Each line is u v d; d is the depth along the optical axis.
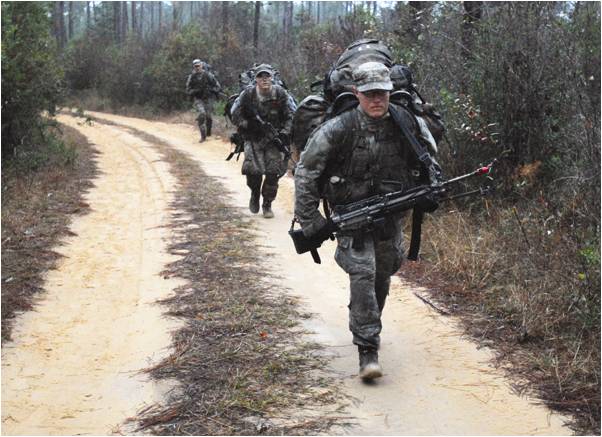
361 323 4.20
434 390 4.18
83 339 4.98
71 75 32.53
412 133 4.17
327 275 6.38
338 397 4.07
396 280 6.12
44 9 12.16
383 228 4.24
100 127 21.11
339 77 4.31
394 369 4.45
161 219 8.43
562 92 7.50
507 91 7.75
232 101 8.48
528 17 7.82
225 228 7.95
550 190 7.12
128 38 31.64
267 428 3.72
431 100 8.51
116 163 13.30
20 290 5.91
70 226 8.15
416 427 3.77
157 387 4.21
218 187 10.55
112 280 6.27
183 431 3.72
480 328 5.02
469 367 4.46
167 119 24.14
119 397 4.12
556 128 7.44
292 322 5.16
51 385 4.29
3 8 11.09
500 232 6.59
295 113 4.46
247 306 5.47
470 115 7.50
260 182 8.48
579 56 7.27
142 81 27.94
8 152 11.55
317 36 15.63
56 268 6.55
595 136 6.50
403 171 4.26
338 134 4.11
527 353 4.59
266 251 7.05
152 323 5.19
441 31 9.05
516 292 5.34
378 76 3.97
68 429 3.78
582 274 4.98
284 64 16.66
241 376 4.29
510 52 7.80
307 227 4.24
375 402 4.02
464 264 6.06
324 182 4.28
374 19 11.86
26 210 8.73
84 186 10.63
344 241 4.25
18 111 11.61
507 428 3.76
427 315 5.32
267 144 8.26
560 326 4.88
